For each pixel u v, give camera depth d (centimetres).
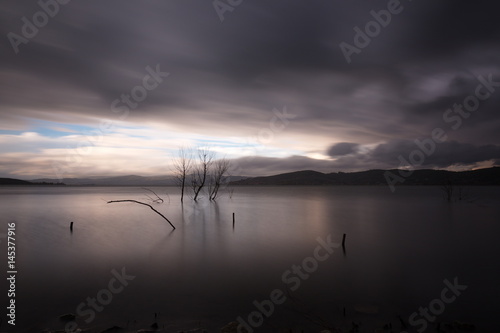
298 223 2869
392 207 4700
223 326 791
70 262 1429
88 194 9600
